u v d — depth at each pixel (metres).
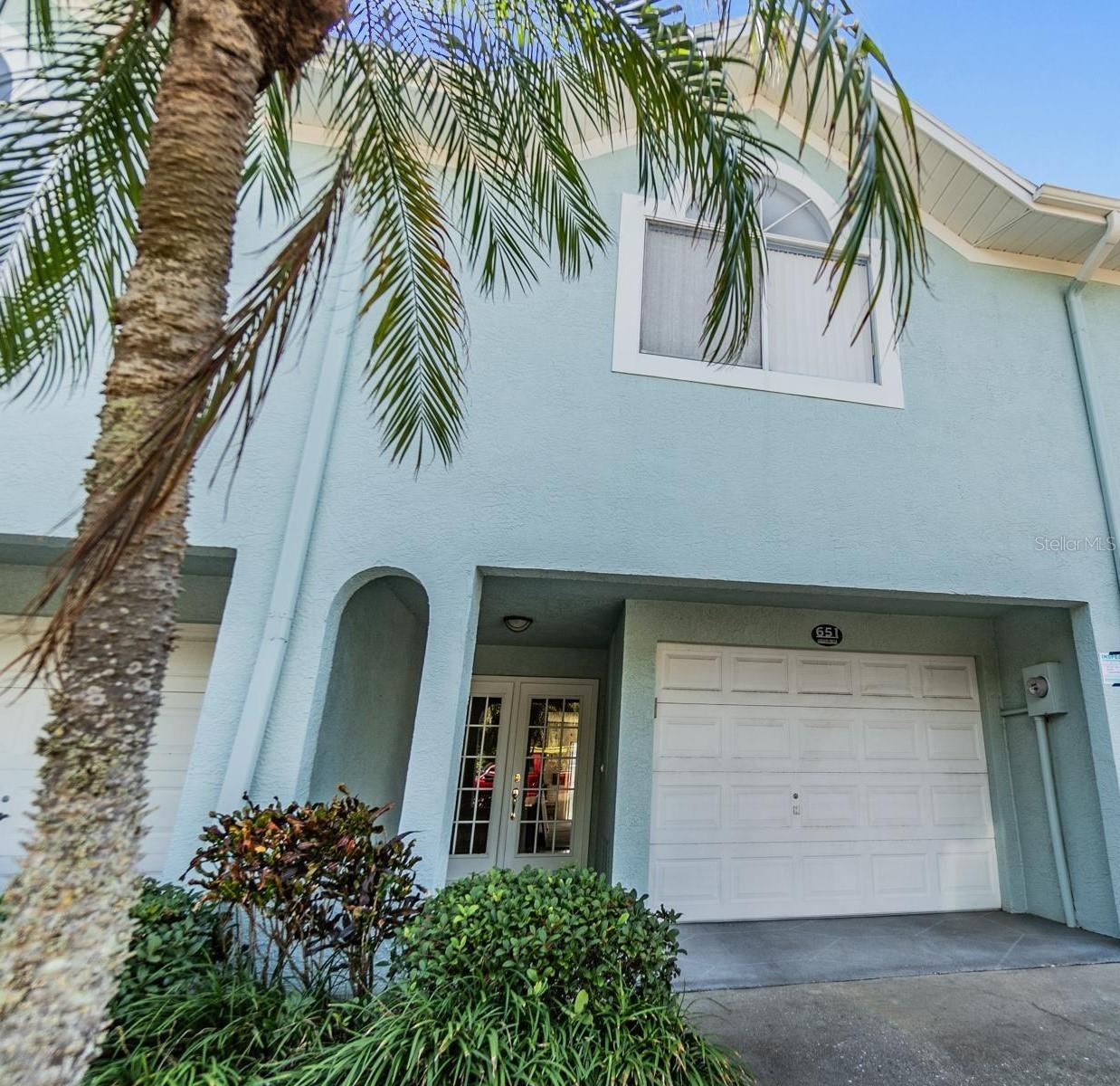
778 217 7.08
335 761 5.63
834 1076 3.84
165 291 2.32
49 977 1.78
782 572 5.75
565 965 3.30
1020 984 5.24
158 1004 3.28
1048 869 7.10
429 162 5.59
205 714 4.79
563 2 3.68
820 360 6.62
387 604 7.29
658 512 5.68
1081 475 6.64
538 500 5.54
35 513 5.03
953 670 8.12
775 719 7.57
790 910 7.05
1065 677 6.99
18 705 6.50
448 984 3.30
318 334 5.72
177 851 4.49
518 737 10.20
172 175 2.46
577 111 6.54
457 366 4.86
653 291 6.50
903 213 2.42
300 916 3.66
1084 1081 3.82
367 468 5.42
